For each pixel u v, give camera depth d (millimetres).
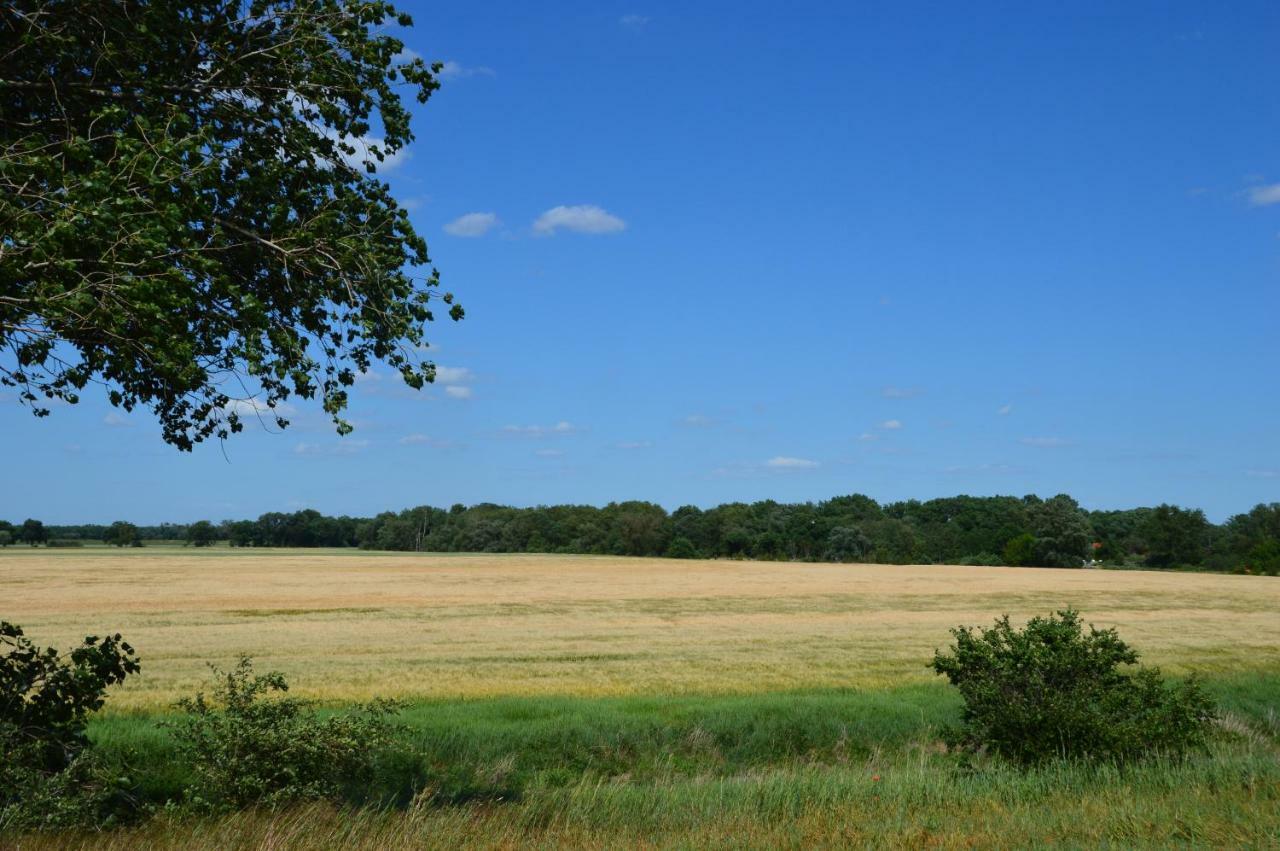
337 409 9562
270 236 9266
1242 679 21922
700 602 50719
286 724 9703
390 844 7094
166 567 76875
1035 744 11594
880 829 7570
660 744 16031
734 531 128250
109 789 8555
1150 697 12203
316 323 9867
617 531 131000
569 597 53156
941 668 13266
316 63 9422
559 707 18328
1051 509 108188
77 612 42531
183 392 8844
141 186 7629
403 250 9969
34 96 8438
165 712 17500
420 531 145375
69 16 8305
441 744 14766
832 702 18688
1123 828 7273
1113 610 47906
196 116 9203
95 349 8117
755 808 8648
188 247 8023
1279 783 8680
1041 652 12516
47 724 9047
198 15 9055
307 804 8797
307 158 9648
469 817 7887
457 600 50844
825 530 126875
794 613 45625
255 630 36594
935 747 16078
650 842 7410
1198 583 66125
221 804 8938
